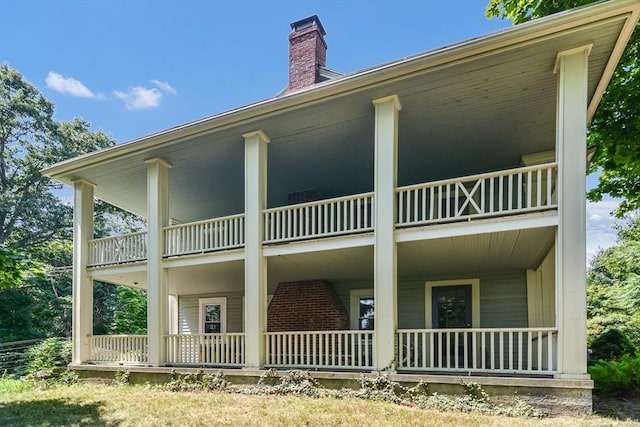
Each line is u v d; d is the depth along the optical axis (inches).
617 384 268.1
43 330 817.5
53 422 255.1
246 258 335.0
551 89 277.0
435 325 419.5
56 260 1075.9
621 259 782.5
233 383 321.7
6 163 1071.6
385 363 273.9
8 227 1037.8
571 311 229.9
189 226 376.5
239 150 375.9
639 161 389.4
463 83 271.4
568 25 220.4
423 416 229.3
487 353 393.1
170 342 374.0
